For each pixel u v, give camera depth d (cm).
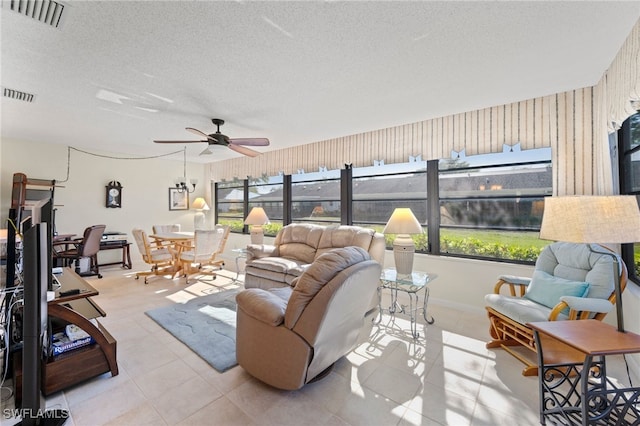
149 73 237
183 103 303
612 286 209
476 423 165
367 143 425
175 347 249
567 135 280
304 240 418
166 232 574
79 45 196
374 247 346
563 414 161
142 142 485
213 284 449
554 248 262
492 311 253
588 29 181
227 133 426
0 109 318
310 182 533
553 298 225
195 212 698
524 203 323
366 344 259
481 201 348
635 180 224
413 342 263
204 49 203
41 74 237
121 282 456
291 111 329
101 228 475
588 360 141
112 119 355
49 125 381
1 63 219
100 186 560
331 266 181
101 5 158
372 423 165
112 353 205
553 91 277
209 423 164
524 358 224
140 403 179
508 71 236
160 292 406
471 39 192
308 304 178
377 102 302
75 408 174
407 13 166
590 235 146
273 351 188
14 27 175
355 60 218
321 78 248
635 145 224
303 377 181
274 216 598
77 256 450
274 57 214
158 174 642
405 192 410
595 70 236
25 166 471
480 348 251
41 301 156
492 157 341
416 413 173
